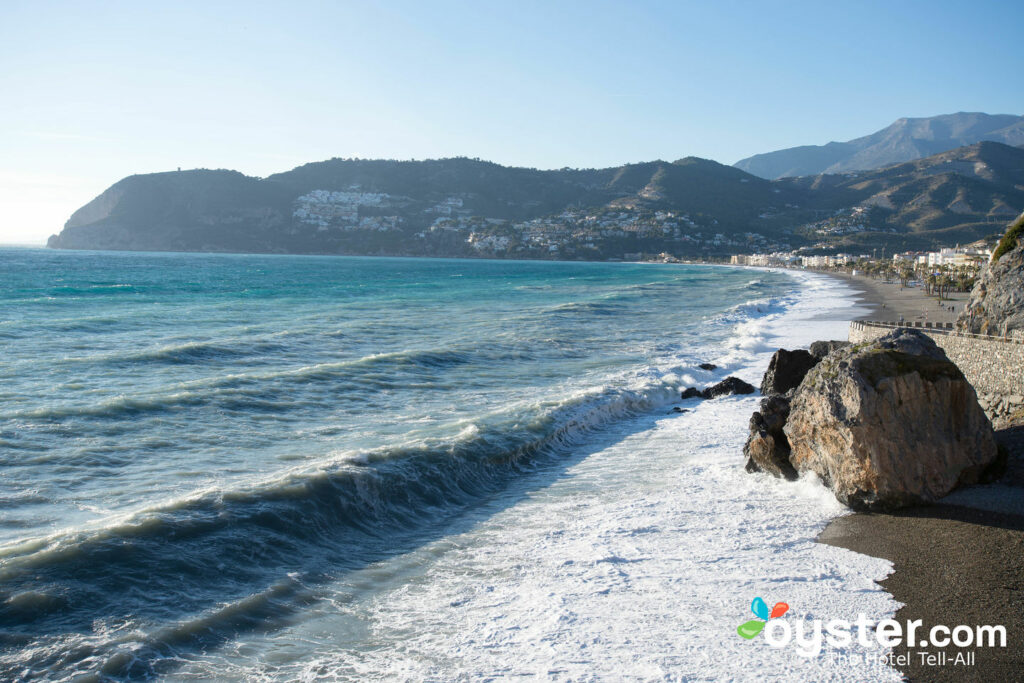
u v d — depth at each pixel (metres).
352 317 43.38
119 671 7.28
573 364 27.44
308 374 22.77
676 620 8.34
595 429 19.02
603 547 10.73
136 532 9.99
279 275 103.00
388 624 8.45
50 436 15.29
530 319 43.44
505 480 14.58
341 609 8.85
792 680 7.00
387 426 17.25
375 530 11.56
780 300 69.94
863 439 11.88
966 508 11.46
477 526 11.88
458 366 26.11
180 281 81.69
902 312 56.44
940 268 109.94
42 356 25.59
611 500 13.08
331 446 15.31
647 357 29.56
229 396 19.47
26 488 12.22
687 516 12.06
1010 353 18.50
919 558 9.87
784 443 14.32
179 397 18.92
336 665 7.52
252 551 10.11
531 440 16.34
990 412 18.81
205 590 9.05
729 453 16.27
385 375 23.52
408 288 78.69
